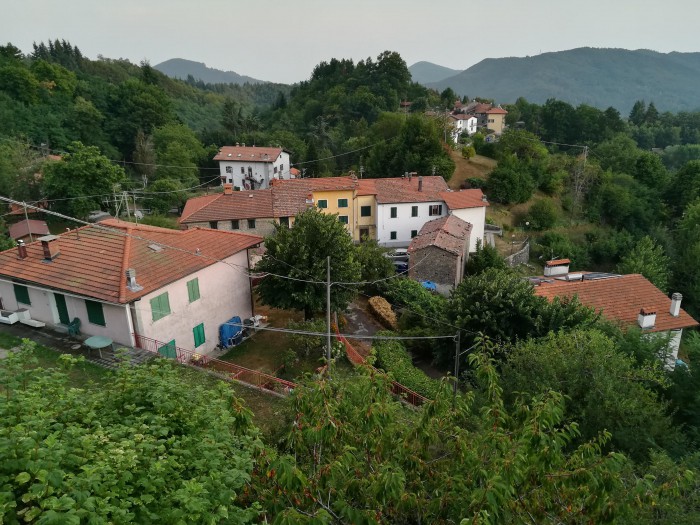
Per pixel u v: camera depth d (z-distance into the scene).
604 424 14.64
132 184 64.38
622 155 87.69
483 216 54.31
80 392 8.65
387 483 6.05
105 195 48.94
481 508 5.96
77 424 7.38
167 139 87.19
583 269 58.03
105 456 6.50
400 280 36.97
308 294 25.89
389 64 121.00
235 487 6.77
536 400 7.57
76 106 84.38
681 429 16.83
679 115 173.88
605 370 15.93
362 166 76.38
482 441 7.27
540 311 25.06
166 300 22.27
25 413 7.16
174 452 7.39
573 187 75.19
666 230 63.59
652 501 6.96
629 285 31.83
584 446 7.18
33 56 148.12
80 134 83.19
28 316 22.69
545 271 40.81
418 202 53.41
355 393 8.36
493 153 83.94
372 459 7.74
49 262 22.80
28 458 5.93
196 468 7.35
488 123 121.88
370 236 54.75
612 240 60.38
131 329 20.53
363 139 86.12
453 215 50.22
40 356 19.77
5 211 48.69
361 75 124.56
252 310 29.33
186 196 68.19
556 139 113.69
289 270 26.52
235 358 25.20
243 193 50.22
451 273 39.94
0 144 61.09
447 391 7.95
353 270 27.42
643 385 17.34
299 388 8.15
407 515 7.33
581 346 17.09
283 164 84.94
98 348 20.36
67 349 20.56
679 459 13.13
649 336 22.06
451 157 78.62
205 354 25.23
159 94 100.12
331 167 84.62
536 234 64.56
